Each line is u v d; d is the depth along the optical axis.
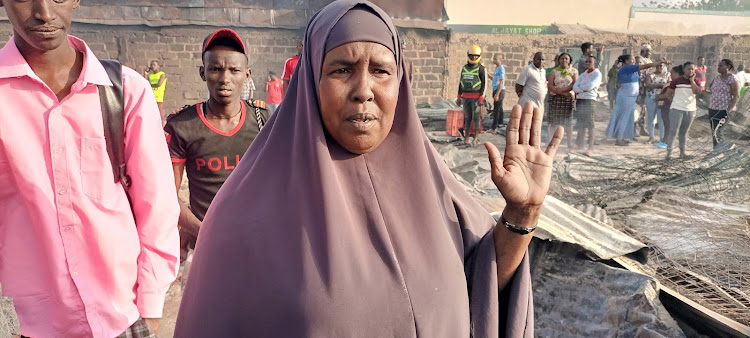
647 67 10.94
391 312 1.38
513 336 1.60
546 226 3.58
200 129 3.16
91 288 1.95
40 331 1.90
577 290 3.29
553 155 1.61
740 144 6.36
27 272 1.89
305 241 1.35
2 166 1.83
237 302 1.37
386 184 1.46
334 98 1.37
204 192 3.21
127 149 2.01
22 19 1.78
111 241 1.95
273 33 16.42
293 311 1.33
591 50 9.62
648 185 5.30
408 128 1.49
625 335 3.00
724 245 3.98
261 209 1.40
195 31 16.19
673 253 3.96
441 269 1.46
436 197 1.52
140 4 15.88
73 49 1.95
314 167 1.38
